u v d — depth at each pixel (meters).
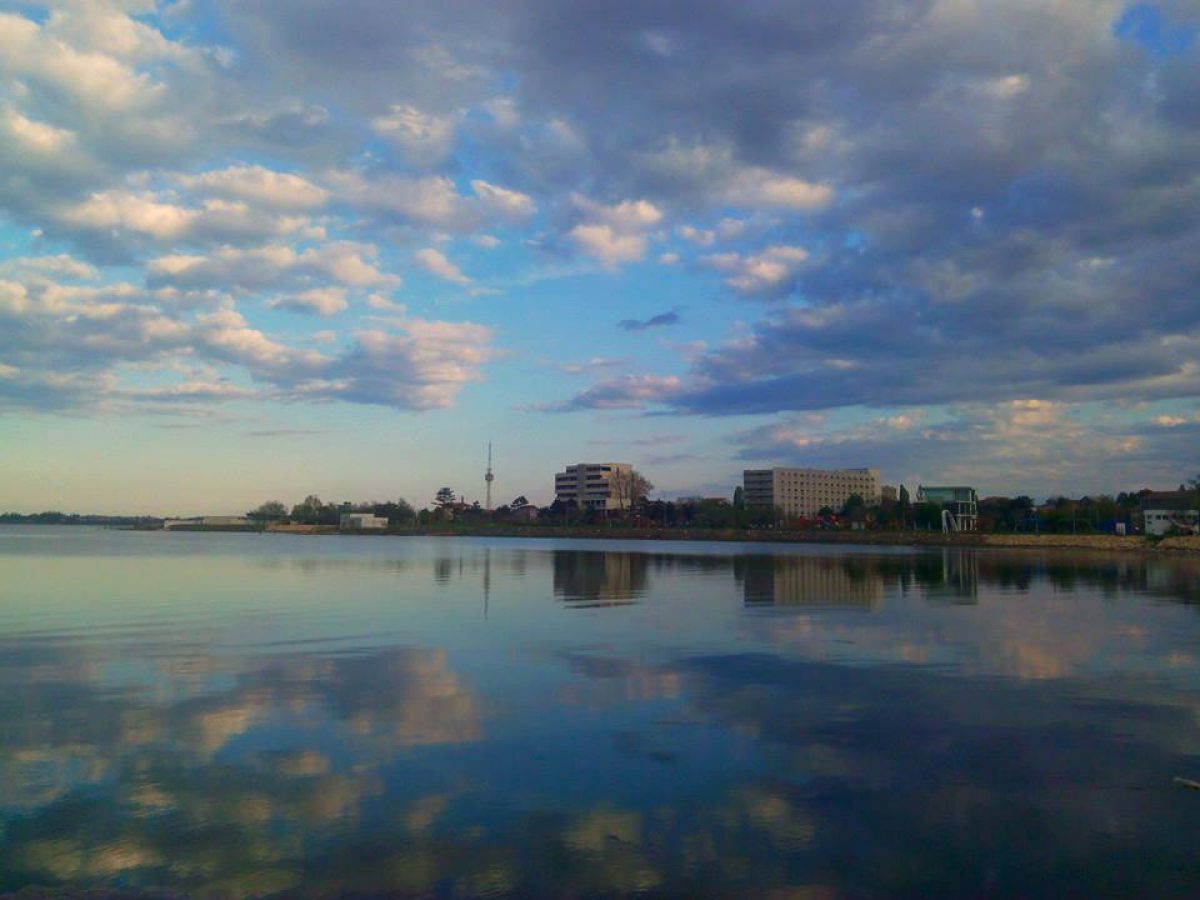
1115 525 115.56
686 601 30.38
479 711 13.77
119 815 9.38
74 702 14.38
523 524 171.38
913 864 8.26
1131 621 24.98
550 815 9.41
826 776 10.70
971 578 42.38
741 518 156.88
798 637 21.55
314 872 8.02
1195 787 10.32
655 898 7.56
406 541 116.19
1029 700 14.68
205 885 7.77
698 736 12.39
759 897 7.59
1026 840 8.81
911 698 14.77
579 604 29.36
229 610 27.64
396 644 20.31
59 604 29.56
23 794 10.01
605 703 14.30
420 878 7.91
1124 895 7.66
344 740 12.15
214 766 11.02
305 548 85.81
